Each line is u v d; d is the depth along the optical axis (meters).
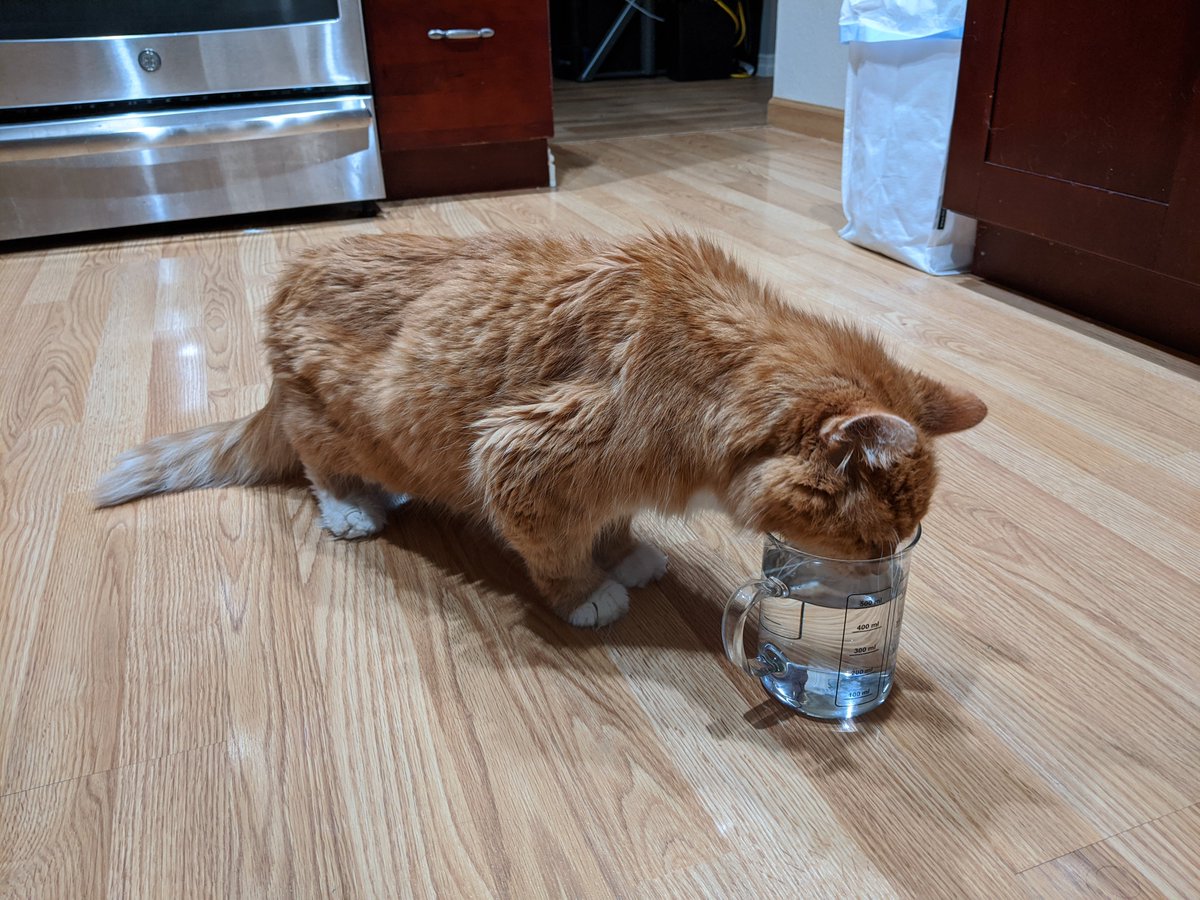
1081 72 1.50
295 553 1.07
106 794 0.75
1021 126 1.64
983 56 1.67
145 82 2.14
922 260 1.93
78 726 0.81
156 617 0.96
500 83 2.51
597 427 0.80
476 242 0.98
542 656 0.91
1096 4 1.44
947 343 1.58
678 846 0.70
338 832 0.71
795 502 0.71
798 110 3.41
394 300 0.96
